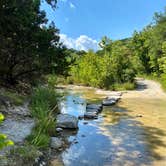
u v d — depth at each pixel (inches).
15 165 252.8
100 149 342.6
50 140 345.1
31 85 727.1
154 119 521.0
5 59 608.1
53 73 652.1
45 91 534.9
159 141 381.1
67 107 628.7
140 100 783.1
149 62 1763.0
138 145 361.7
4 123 370.0
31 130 353.7
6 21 534.0
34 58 612.4
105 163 299.3
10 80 623.8
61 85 1248.2
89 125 460.4
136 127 455.5
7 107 438.0
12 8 529.0
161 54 1652.3
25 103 509.0
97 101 736.3
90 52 1355.8
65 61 649.0
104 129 437.7
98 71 1182.3
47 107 450.0
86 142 367.9
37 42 590.9
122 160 309.3
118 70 1158.3
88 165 292.5
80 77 1327.5
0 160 253.0
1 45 579.5
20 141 311.3
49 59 613.9
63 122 424.5
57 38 626.8
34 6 590.2
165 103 728.3
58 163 291.1
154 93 973.8
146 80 1513.3
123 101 757.3
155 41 1710.1
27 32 569.9
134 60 1830.7
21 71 644.1
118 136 400.8
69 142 362.6
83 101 729.6
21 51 595.8
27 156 272.2
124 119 515.2
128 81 1161.4
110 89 1095.6
